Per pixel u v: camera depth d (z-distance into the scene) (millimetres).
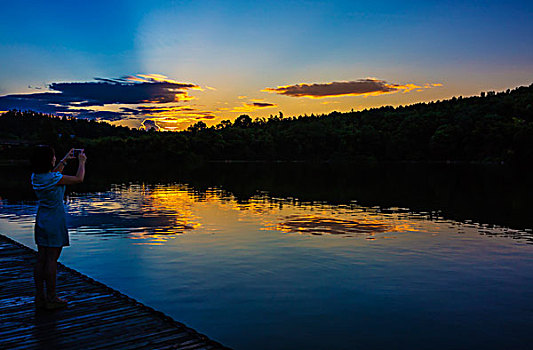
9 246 9898
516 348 5996
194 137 138625
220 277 9117
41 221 5461
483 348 6004
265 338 6242
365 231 14828
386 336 6352
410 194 29344
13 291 6473
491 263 10508
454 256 11195
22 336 4895
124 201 23578
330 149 137000
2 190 29562
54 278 5688
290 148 138750
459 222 17047
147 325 5305
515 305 7613
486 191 31750
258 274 9359
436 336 6363
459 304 7660
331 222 16781
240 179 46594
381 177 51062
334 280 8992
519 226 16094
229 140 141000
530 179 46844
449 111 140875
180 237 13391
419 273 9570
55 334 4969
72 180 5566
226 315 7059
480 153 111250
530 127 87750
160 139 114438
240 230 14789
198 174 57719
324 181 43438
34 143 107500
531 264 10414
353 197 27188
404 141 122625
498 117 112812
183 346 4742
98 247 11867
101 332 5062
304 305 7531
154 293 8078
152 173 60156
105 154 112188
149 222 16312
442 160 119875
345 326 6684
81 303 6016
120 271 9516
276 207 21609
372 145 126750
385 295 8078
